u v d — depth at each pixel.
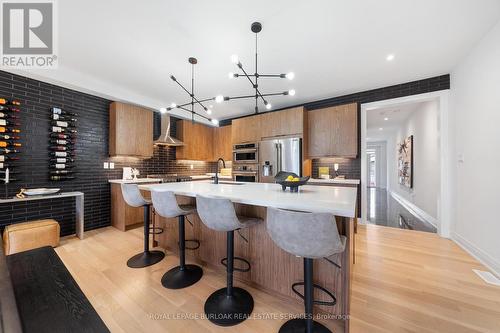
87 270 2.03
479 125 2.20
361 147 3.60
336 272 1.37
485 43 2.07
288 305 1.54
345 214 1.06
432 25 1.90
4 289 0.66
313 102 4.10
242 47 2.24
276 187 2.12
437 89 2.96
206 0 1.61
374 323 1.35
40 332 0.63
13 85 2.55
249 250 1.76
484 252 2.13
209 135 5.29
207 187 2.12
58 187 2.93
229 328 1.32
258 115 4.17
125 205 3.26
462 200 2.57
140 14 1.76
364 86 3.33
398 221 3.97
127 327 1.32
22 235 2.27
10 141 2.50
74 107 3.08
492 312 1.44
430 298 1.59
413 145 5.23
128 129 3.51
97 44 2.20
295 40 2.12
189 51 2.33
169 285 1.76
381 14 1.76
